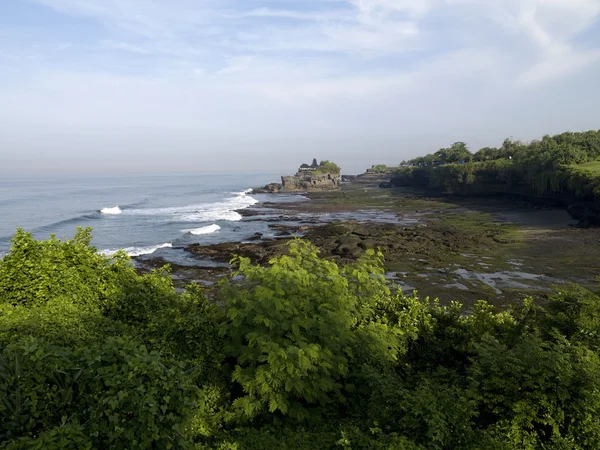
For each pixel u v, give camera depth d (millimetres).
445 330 10203
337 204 92250
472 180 91562
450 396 6848
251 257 36250
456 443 6160
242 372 7043
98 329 7527
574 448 6121
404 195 109875
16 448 4363
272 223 61000
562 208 67312
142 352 5902
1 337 6312
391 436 6094
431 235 46906
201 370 7219
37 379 5105
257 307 7309
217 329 7855
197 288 10648
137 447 4906
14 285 8648
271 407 6457
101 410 4945
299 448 6180
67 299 8578
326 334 7578
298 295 8039
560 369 6754
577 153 72375
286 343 6996
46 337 6480
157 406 5102
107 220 63344
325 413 7395
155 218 66750
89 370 5371
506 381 6820
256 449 6086
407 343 9781
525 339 8195
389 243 41500
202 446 5852
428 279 29438
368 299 9578
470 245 41031
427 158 153250
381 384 7176
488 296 25375
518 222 57000
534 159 80688
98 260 10289
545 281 28438
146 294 9484
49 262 9211
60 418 5031
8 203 89312
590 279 28359
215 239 46844
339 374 7625
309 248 10453
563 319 9742
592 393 6512
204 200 107562
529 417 6352
